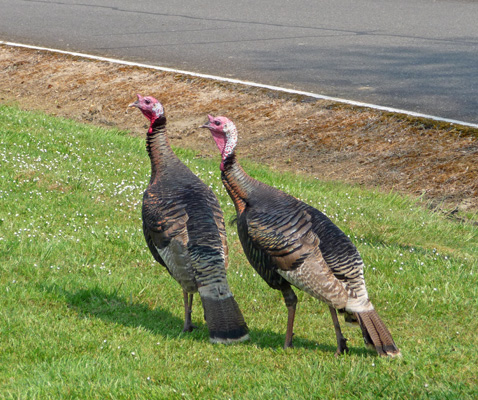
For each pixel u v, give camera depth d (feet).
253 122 61.46
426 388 21.29
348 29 93.15
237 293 31.78
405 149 53.01
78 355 24.34
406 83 66.08
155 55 81.41
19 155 48.91
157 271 34.12
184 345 25.77
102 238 36.86
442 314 29.35
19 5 120.37
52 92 73.82
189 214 25.68
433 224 41.75
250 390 21.53
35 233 36.58
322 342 26.89
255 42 86.79
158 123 28.35
